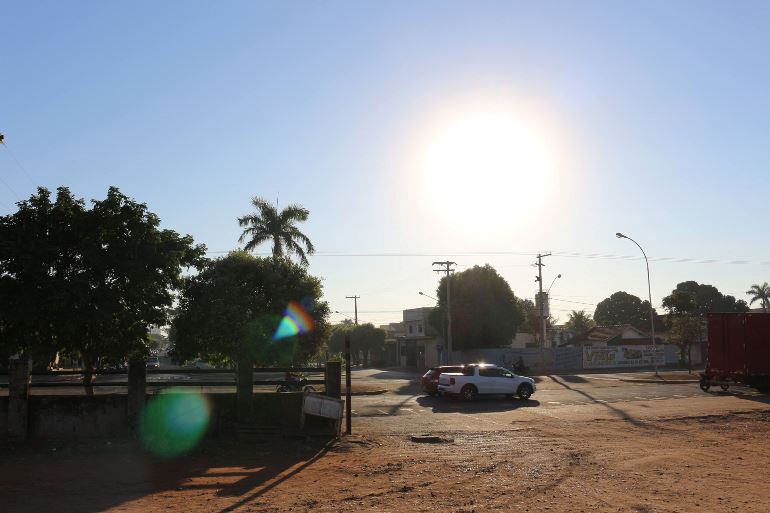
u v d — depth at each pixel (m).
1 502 10.66
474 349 65.62
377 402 30.50
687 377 45.47
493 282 66.38
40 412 16.47
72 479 12.53
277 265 20.17
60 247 15.79
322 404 17.80
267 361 18.98
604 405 27.91
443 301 67.25
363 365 94.06
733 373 33.34
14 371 16.28
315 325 20.36
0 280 15.50
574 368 64.50
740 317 33.09
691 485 11.77
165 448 15.89
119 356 16.61
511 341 67.31
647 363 67.56
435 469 13.52
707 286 106.88
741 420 22.25
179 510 10.16
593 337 78.44
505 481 12.21
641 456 15.07
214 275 18.72
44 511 10.08
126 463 14.23
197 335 17.62
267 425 17.39
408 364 82.94
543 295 62.19
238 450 15.96
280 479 12.62
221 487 11.90
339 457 15.18
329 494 11.23
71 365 43.09
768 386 32.78
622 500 10.58
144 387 16.91
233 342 17.59
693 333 54.69
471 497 10.88
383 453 15.74
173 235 17.94
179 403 17.16
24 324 15.63
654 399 30.36
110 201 16.50
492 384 31.23
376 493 11.26
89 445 15.95
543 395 33.81
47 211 15.91
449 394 31.42
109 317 15.61
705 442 17.34
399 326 122.19
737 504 10.28
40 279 15.27
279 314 19.31
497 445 17.03
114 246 16.41
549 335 84.00
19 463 14.05
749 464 13.98
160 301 16.91
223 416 17.53
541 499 10.70
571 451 15.85
